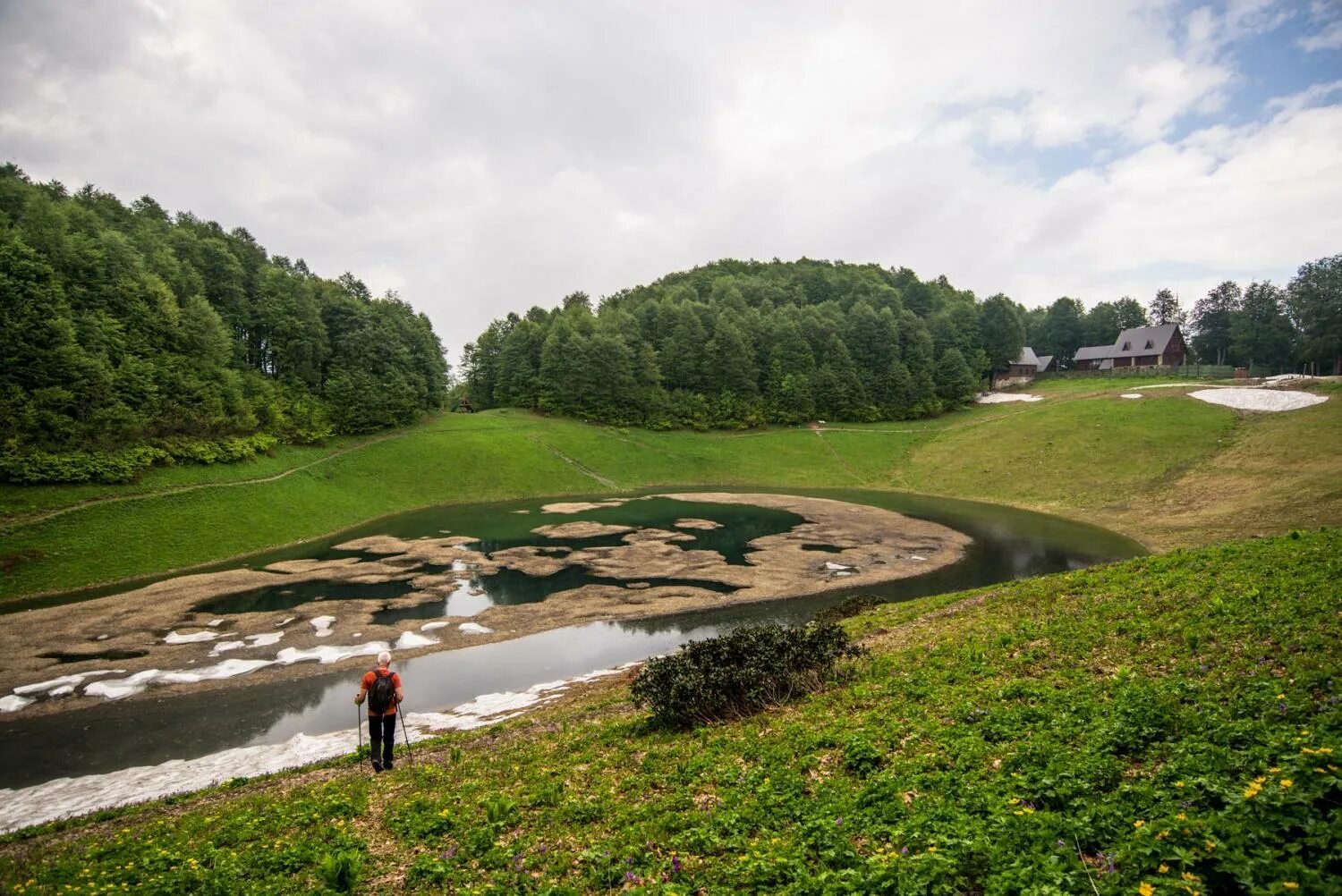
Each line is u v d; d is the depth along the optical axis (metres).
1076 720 10.43
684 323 111.56
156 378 60.12
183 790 17.27
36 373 49.44
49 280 54.16
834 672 16.50
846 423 107.81
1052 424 83.38
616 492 80.19
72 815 16.11
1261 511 46.38
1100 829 7.05
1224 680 10.66
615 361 103.44
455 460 80.88
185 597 36.16
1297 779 6.61
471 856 9.66
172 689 24.48
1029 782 8.62
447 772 14.43
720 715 15.20
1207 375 110.88
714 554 45.09
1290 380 84.00
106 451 51.38
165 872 10.13
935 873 6.73
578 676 25.16
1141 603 17.42
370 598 35.84
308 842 10.76
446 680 25.19
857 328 117.44
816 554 45.09
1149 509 55.22
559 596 35.69
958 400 110.56
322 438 77.94
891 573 39.41
